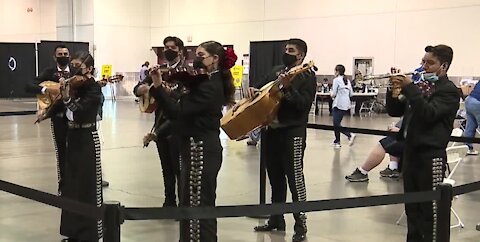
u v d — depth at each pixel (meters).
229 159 9.75
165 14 27.38
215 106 3.76
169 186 5.76
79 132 4.36
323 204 3.34
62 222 4.58
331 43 21.34
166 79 3.88
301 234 5.04
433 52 3.81
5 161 9.20
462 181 7.86
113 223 2.94
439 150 3.91
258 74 14.40
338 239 5.15
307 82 4.72
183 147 3.84
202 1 25.78
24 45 26.00
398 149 7.58
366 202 3.44
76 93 4.29
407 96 3.73
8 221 5.59
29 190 3.51
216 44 3.84
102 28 26.34
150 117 17.11
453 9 17.97
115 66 26.83
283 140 4.86
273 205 3.23
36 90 5.18
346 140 12.59
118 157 9.72
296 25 22.42
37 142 11.51
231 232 5.31
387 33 19.69
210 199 3.81
